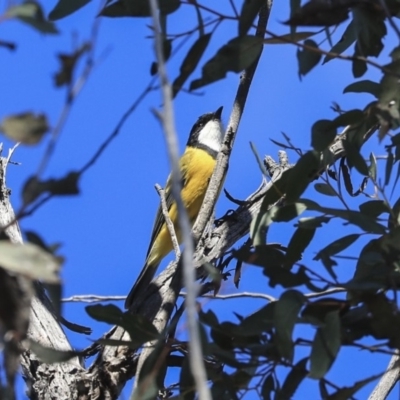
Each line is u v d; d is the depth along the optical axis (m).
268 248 6.36
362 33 6.50
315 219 6.56
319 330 5.67
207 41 6.14
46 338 8.12
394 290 5.84
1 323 4.34
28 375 8.09
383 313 5.73
